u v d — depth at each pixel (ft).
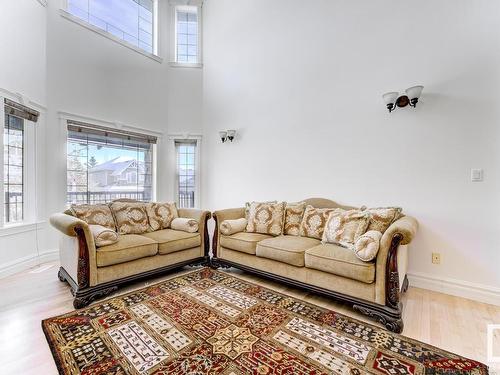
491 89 7.84
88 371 4.81
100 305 7.43
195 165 16.49
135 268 8.75
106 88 13.62
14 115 10.00
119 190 14.38
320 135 11.34
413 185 9.14
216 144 15.71
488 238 7.93
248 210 11.68
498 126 7.75
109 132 13.75
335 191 10.92
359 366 5.02
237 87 14.58
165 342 5.72
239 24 14.48
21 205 10.75
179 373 4.80
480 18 7.97
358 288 7.00
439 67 8.63
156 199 15.83
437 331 6.30
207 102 16.19
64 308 7.25
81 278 7.42
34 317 6.75
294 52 12.16
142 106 15.15
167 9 16.44
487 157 7.92
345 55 10.60
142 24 15.60
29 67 10.55
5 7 9.45
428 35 8.81
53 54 11.68
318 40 11.37
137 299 7.84
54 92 11.75
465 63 8.21
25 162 10.85
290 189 12.35
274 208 10.78
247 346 5.61
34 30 10.77
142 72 15.15
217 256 10.84
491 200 7.88
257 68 13.64
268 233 10.50
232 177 14.87
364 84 10.14
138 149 15.19
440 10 8.58
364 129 10.16
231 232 10.47
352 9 10.39
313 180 11.57
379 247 6.73
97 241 7.97
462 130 8.28
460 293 8.28
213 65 15.88
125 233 10.05
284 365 5.03
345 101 10.62
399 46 9.36
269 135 13.16
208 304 7.55
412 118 9.12
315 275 7.91
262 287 8.94
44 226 11.41
